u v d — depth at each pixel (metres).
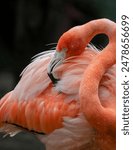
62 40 9.88
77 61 9.95
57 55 9.94
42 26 27.50
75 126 9.86
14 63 27.59
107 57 9.63
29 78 10.29
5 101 10.73
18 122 10.54
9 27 28.06
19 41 27.73
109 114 9.35
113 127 9.41
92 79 9.40
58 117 9.94
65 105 9.89
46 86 10.14
